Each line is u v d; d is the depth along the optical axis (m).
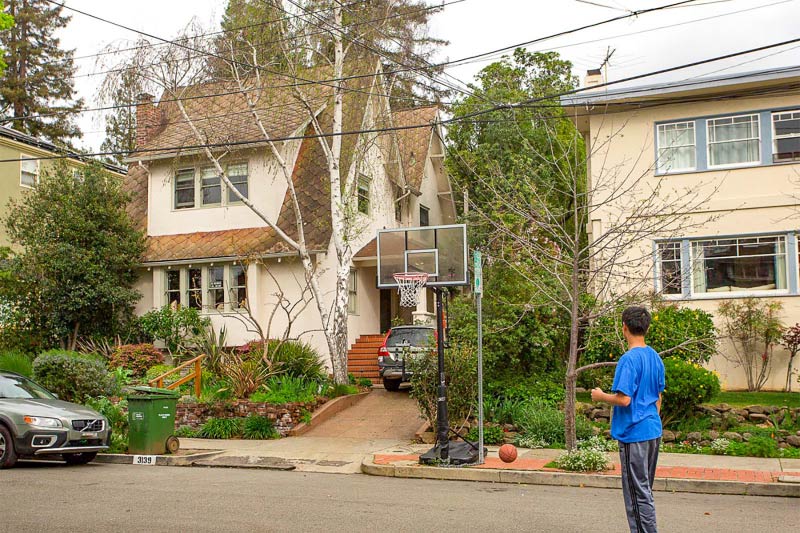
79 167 32.03
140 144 26.95
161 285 25.03
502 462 12.40
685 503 9.88
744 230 19.55
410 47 20.81
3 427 12.47
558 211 15.32
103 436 13.30
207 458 13.63
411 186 28.95
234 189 20.84
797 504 9.81
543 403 15.27
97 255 23.78
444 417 12.44
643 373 6.46
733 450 13.15
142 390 14.11
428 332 20.78
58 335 23.66
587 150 22.27
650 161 20.38
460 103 25.45
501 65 28.02
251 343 21.66
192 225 25.56
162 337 23.69
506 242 16.25
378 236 13.31
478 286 12.62
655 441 6.42
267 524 8.26
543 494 10.41
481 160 24.67
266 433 15.81
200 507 9.20
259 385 17.69
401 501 9.71
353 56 21.33
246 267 23.64
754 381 19.14
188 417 16.94
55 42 46.84
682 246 19.98
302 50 20.16
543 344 15.64
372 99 22.05
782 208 19.31
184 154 24.77
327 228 23.45
